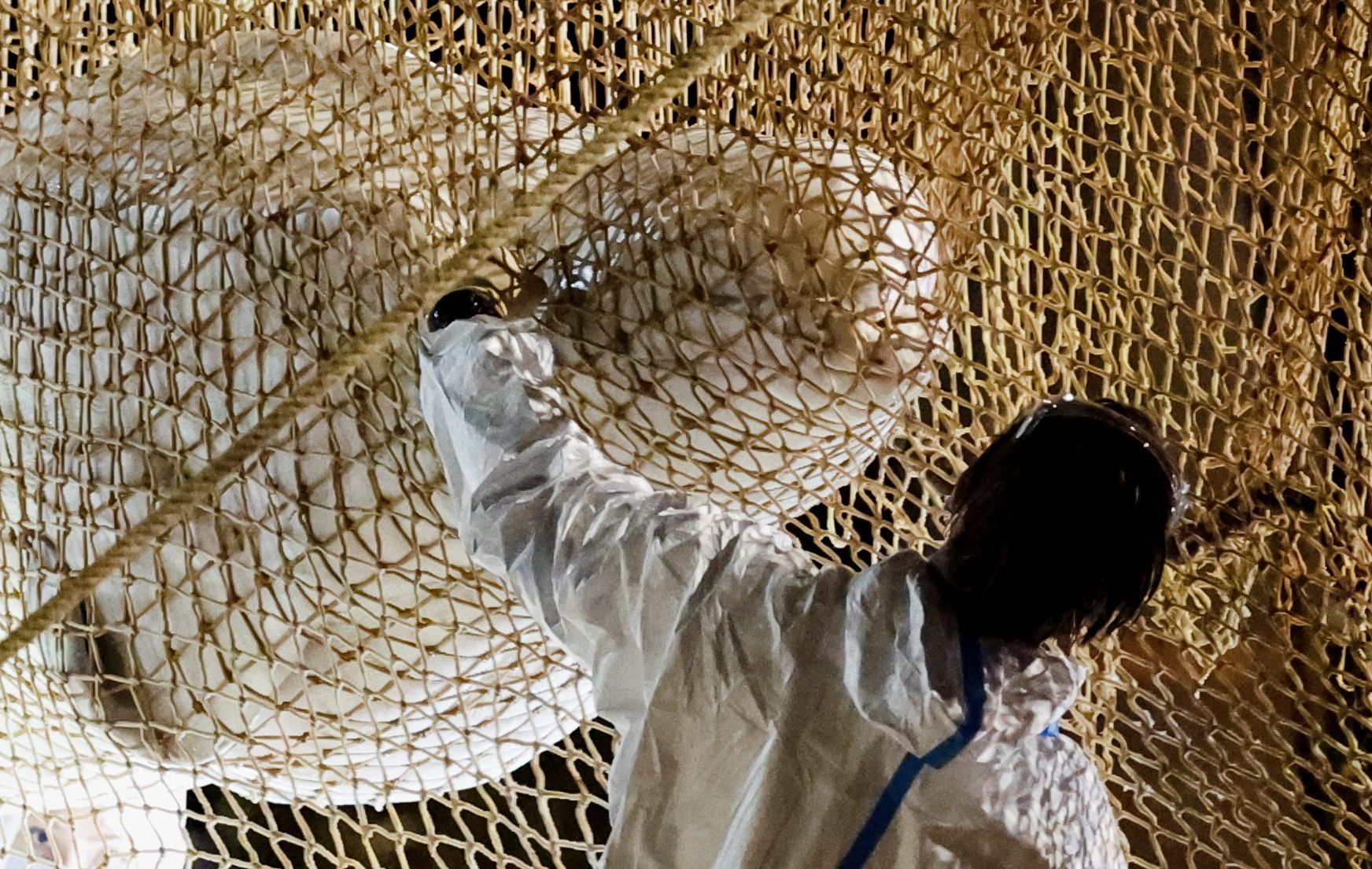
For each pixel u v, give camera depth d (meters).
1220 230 0.88
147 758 1.11
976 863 0.63
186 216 0.94
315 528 0.97
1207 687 1.00
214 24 1.02
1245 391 0.97
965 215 0.96
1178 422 1.07
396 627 1.02
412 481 0.94
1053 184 0.95
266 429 0.85
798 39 0.99
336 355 0.83
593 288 0.90
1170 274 1.10
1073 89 0.91
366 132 0.95
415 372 0.92
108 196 0.97
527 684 1.06
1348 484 0.90
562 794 1.12
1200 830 1.18
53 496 1.04
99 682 1.06
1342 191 0.87
